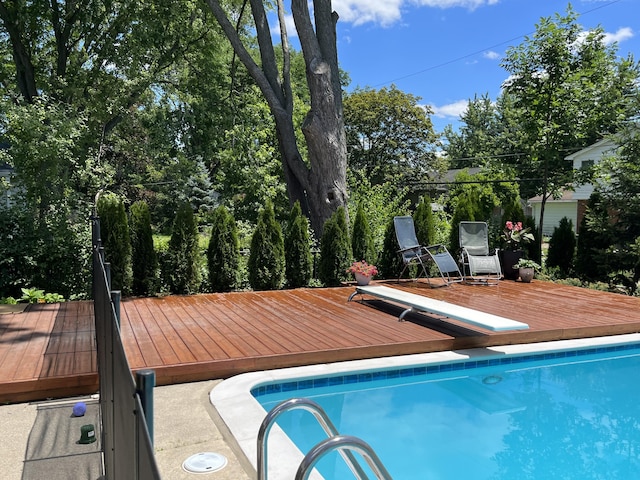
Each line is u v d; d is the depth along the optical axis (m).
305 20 9.30
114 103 12.30
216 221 7.64
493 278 8.61
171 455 2.77
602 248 9.01
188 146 15.40
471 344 4.97
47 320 5.45
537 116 9.81
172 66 14.96
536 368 4.88
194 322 5.51
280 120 10.17
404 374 4.52
